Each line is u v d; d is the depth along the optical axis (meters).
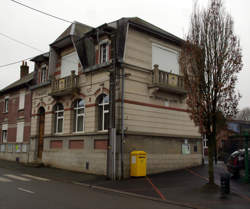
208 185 11.73
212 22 11.71
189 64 12.13
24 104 26.48
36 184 12.94
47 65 24.16
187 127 20.36
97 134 17.38
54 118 21.98
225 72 11.32
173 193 11.14
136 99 17.19
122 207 8.41
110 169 15.27
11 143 27.86
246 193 11.05
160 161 18.02
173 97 19.56
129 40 17.36
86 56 19.06
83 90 19.19
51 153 21.39
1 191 10.47
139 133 16.95
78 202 8.84
